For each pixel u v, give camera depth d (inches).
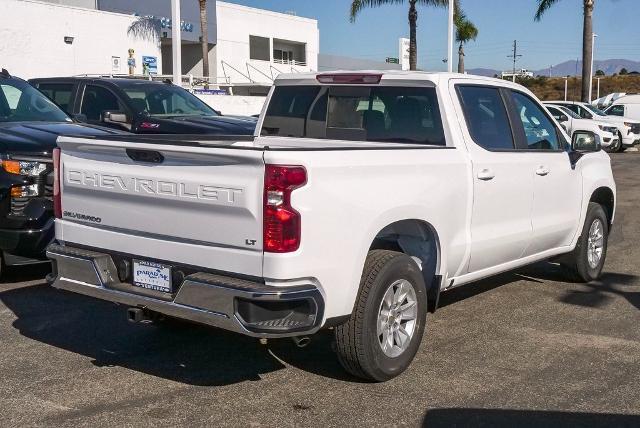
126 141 189.0
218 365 213.0
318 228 172.4
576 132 287.3
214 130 414.9
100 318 255.6
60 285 205.5
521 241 256.4
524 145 259.1
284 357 219.5
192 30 1549.0
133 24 1334.9
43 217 283.1
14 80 358.6
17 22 1140.5
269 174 166.6
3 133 299.3
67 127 322.7
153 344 230.4
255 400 188.5
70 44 1223.5
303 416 179.3
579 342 235.5
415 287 203.0
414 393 193.5
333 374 206.2
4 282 300.4
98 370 207.8
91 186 199.5
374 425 174.9
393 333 199.6
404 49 2180.1
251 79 1758.1
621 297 290.7
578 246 302.0
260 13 1764.3
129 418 176.7
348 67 2146.9
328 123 248.2
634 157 1004.6
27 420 175.0
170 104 450.9
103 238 198.4
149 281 189.6
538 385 199.6
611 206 325.1
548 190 268.5
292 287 168.7
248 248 170.9
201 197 176.1
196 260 178.9
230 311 168.9
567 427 174.9
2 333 238.1
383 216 190.2
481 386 198.5
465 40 1685.5
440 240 214.7
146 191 186.4
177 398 189.2
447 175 216.2
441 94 227.9
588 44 1244.5
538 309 272.7
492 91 251.9
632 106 1275.8
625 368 212.8
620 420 178.9
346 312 183.5
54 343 229.6
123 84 439.5
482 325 252.4
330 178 175.0
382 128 237.6
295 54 1945.1
